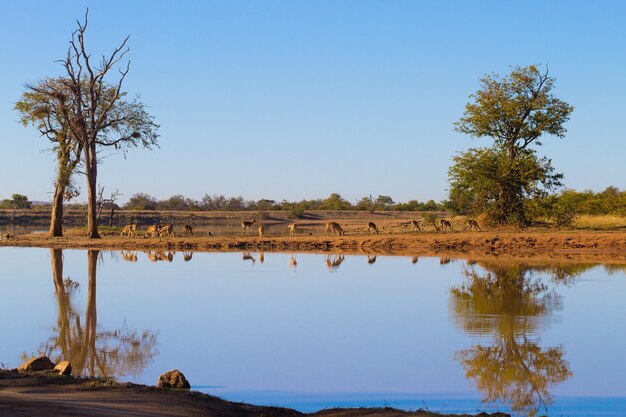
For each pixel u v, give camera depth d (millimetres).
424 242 39469
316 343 13836
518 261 31297
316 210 111562
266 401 9742
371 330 15227
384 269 28281
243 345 13641
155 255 36000
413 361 12289
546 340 14070
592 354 12797
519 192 46344
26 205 112125
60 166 46531
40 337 14344
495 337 14375
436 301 19500
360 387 10578
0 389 8586
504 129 46562
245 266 29797
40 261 32531
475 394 10164
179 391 9258
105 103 44750
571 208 48031
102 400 8219
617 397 9953
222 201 122625
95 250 39688
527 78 45625
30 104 44250
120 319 16578
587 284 23062
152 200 119625
